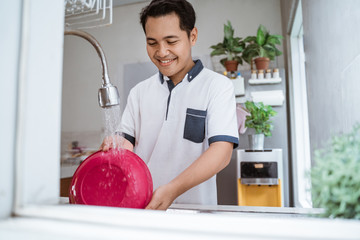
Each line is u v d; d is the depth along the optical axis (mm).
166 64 996
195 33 1088
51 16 416
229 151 961
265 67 2426
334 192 325
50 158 405
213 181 1201
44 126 397
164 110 1211
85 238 292
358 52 811
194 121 1130
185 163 1153
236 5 3074
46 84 403
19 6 371
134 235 291
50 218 343
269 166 2156
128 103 1331
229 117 1022
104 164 608
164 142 1183
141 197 583
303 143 2496
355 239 272
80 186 612
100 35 3480
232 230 296
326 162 338
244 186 2227
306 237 280
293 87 2559
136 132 1306
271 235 285
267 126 2281
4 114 350
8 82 356
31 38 380
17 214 353
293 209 709
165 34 924
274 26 2961
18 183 356
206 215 336
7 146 353
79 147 3373
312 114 1525
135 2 3385
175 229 303
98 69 3443
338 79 1026
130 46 3371
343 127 972
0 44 348
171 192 694
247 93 2451
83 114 3449
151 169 1198
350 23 886
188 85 1175
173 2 930
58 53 426
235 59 2617
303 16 1720
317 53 1361
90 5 802
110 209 361
